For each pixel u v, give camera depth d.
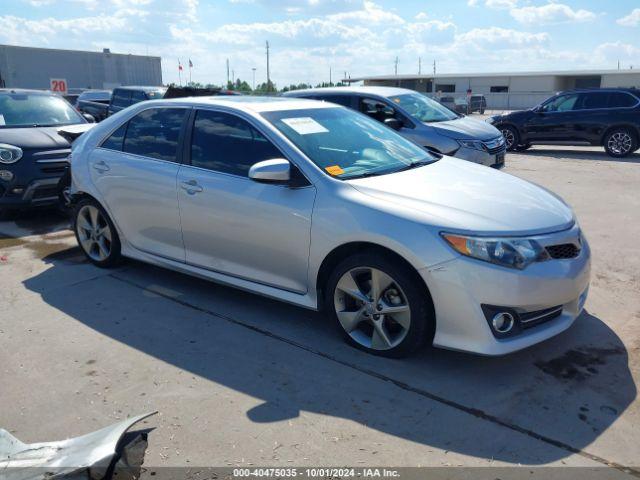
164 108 4.84
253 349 3.83
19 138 7.27
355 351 3.79
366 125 4.80
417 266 3.33
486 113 46.62
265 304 4.58
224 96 5.04
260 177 3.74
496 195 3.76
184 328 4.16
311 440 2.88
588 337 3.96
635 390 3.29
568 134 14.39
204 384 3.41
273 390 3.33
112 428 2.74
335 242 3.63
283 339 3.97
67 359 3.73
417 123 9.23
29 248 6.17
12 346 3.92
